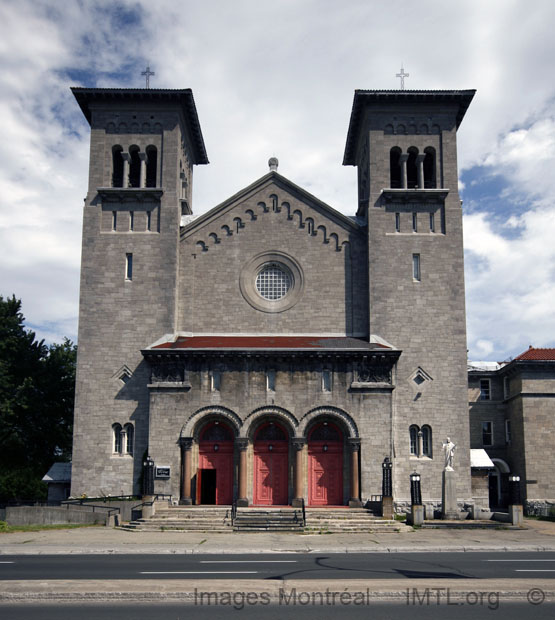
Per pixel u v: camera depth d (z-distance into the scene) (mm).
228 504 48562
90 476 49469
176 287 52844
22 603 17094
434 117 55219
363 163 59062
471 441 67062
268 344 50500
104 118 55250
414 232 53406
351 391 48875
